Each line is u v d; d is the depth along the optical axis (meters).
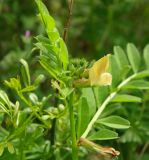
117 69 0.48
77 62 0.37
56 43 0.37
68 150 0.48
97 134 0.40
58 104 0.45
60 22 0.78
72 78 0.36
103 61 0.35
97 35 0.81
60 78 0.36
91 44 0.80
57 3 0.81
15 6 0.80
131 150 0.57
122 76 0.48
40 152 0.44
